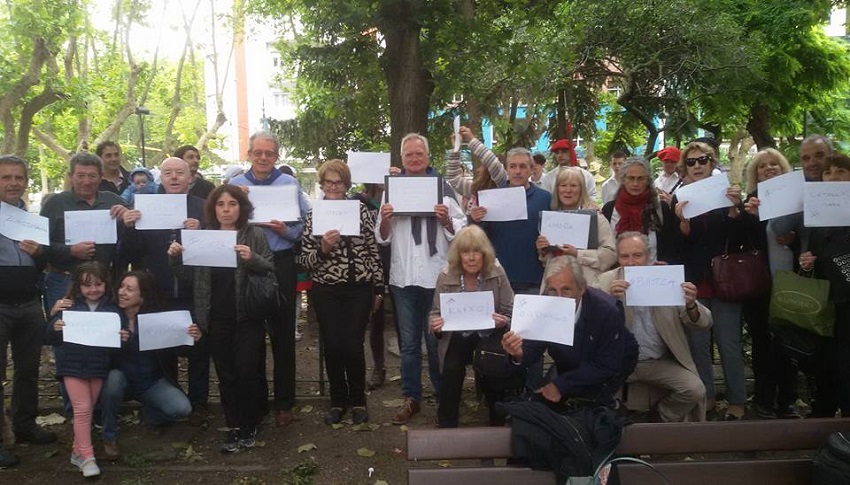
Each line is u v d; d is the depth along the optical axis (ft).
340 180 16.47
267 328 16.85
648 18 43.14
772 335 16.10
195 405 17.31
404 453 15.46
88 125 70.95
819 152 15.78
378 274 16.46
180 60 79.66
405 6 23.39
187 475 14.57
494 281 14.74
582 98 50.55
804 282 14.94
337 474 14.60
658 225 16.22
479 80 34.09
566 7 43.75
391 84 25.52
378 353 19.90
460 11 28.81
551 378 12.85
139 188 20.22
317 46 33.14
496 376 13.58
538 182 24.12
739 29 44.65
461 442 10.15
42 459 15.24
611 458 10.07
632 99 46.91
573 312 11.39
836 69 51.62
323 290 16.33
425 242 16.39
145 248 17.01
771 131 58.80
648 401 15.37
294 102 70.33
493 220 16.49
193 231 14.90
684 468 10.28
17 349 15.61
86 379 14.57
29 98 63.10
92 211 16.08
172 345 15.11
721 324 16.26
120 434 16.55
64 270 16.80
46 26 51.01
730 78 44.86
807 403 17.89
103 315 14.40
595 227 16.05
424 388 19.58
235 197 15.55
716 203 15.47
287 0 48.75
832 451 9.82
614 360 11.91
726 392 16.55
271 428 16.81
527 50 39.78
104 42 74.33
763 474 10.41
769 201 14.96
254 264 14.97
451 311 13.52
